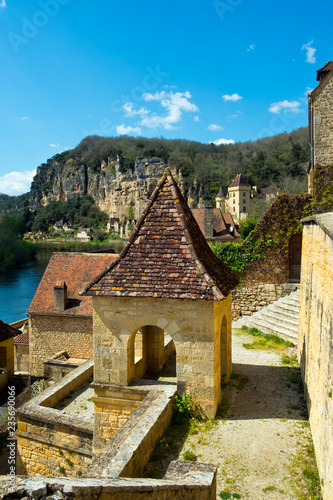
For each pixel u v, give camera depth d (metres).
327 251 6.09
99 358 6.88
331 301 5.35
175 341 6.54
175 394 6.64
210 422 6.47
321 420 5.43
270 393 8.02
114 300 6.71
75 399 9.14
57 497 2.29
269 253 15.27
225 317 8.05
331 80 14.54
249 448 5.90
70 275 19.58
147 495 3.08
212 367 6.41
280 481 5.19
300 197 14.89
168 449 5.75
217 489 5.02
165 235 7.03
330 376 4.93
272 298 15.24
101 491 2.54
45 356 18.08
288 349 11.10
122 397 6.76
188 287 6.29
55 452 7.27
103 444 6.84
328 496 4.48
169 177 7.68
